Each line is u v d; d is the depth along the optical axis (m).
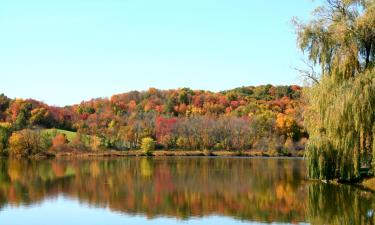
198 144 125.94
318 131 41.12
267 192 40.94
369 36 34.06
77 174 59.34
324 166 41.69
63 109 145.50
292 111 128.88
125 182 49.91
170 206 34.19
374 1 34.41
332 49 35.62
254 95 161.50
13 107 130.62
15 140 102.88
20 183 48.72
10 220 29.34
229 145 124.62
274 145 116.12
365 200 33.34
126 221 28.86
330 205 32.12
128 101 166.00
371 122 32.19
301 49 36.53
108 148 122.12
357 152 33.66
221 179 52.69
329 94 34.75
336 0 36.50
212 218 29.58
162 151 122.50
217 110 151.38
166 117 137.38
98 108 158.12
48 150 110.06
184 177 55.38
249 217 29.69
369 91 32.09
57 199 37.50
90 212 31.81
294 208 32.41
